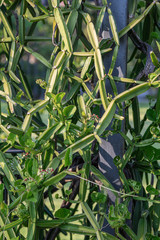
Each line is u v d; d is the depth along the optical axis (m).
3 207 0.98
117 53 1.07
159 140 1.09
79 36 1.25
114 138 1.12
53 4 1.03
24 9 1.12
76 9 1.07
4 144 1.19
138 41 1.16
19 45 1.15
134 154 1.19
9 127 0.96
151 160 1.14
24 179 0.96
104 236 1.03
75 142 1.00
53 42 1.12
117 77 1.08
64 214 1.03
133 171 1.20
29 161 0.96
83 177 1.06
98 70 1.01
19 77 1.26
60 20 1.02
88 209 1.05
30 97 1.27
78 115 1.23
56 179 1.00
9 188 1.13
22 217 0.99
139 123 1.24
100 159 1.13
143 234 1.10
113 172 1.12
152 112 1.13
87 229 1.03
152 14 1.26
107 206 1.11
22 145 0.99
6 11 1.24
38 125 1.29
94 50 1.07
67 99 1.11
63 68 1.03
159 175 1.17
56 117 1.00
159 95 1.16
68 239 2.16
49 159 1.08
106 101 1.01
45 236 1.29
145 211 1.16
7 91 1.07
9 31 1.14
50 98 0.99
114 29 1.06
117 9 1.11
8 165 1.05
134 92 1.00
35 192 0.97
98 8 1.12
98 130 0.98
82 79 1.09
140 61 1.30
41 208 1.12
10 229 1.02
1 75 1.08
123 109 1.13
